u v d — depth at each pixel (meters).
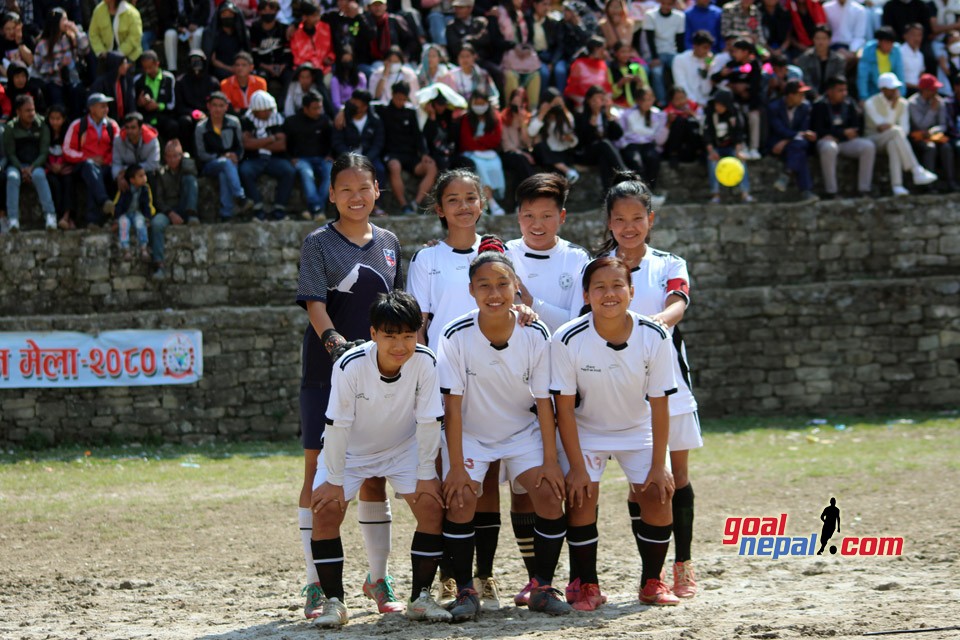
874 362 29.47
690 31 33.16
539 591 10.98
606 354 10.67
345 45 30.52
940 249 30.80
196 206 28.17
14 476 22.22
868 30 34.25
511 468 11.02
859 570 13.21
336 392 10.24
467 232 11.77
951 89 33.34
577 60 31.28
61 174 27.98
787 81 31.55
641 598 11.47
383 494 11.41
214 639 10.25
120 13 29.84
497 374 10.72
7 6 30.78
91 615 11.93
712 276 30.06
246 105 29.48
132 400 26.47
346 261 11.30
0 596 13.20
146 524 17.61
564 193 11.77
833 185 31.11
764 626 9.84
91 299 27.75
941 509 16.67
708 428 27.11
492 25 31.92
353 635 10.05
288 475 21.86
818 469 20.59
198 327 26.66
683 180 31.31
